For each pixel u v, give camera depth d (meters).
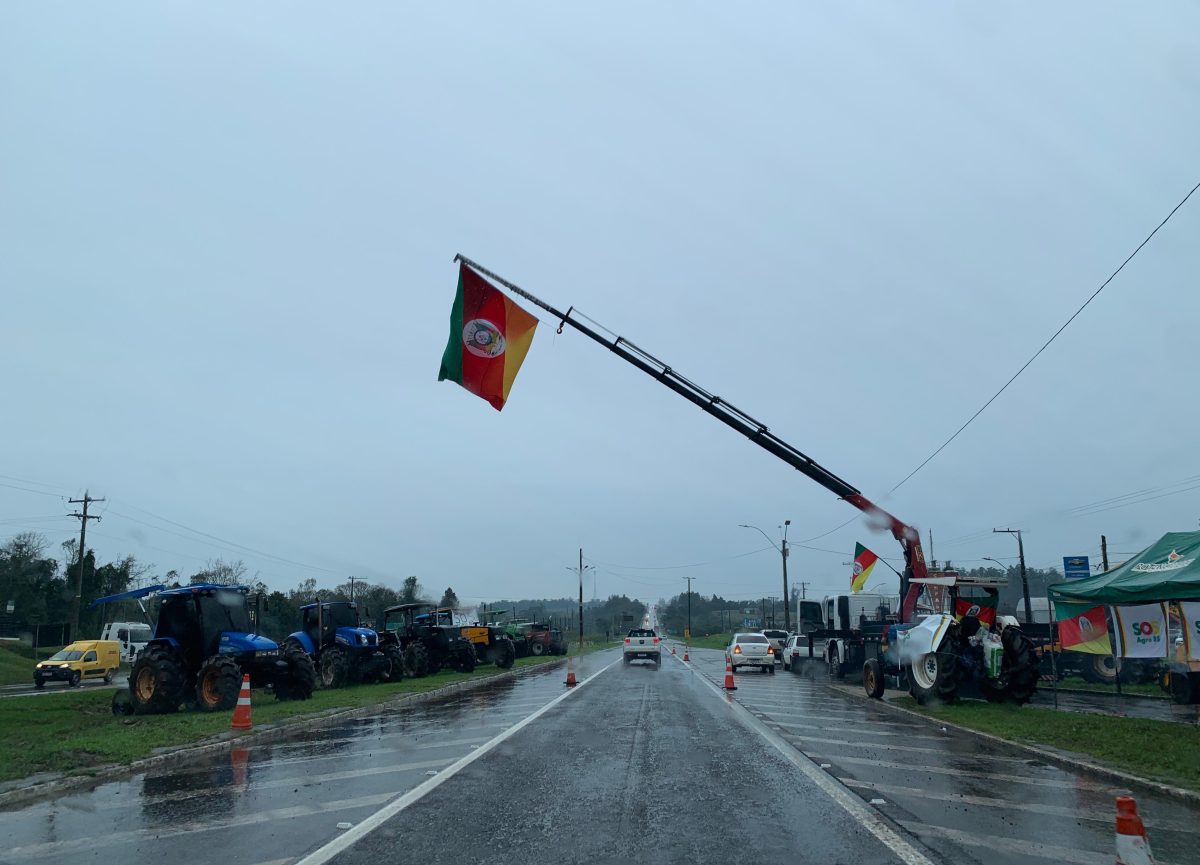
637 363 23.34
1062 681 26.42
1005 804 8.97
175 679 18.14
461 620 37.09
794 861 6.84
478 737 14.12
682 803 8.95
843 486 24.14
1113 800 9.18
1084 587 18.33
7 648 51.88
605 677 31.03
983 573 62.72
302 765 11.47
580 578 79.31
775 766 11.28
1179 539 16.67
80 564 49.91
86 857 7.05
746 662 34.81
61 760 11.15
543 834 7.65
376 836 7.57
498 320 19.41
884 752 12.54
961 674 18.61
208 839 7.56
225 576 67.56
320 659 25.47
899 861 6.85
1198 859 6.89
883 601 32.62
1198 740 12.27
